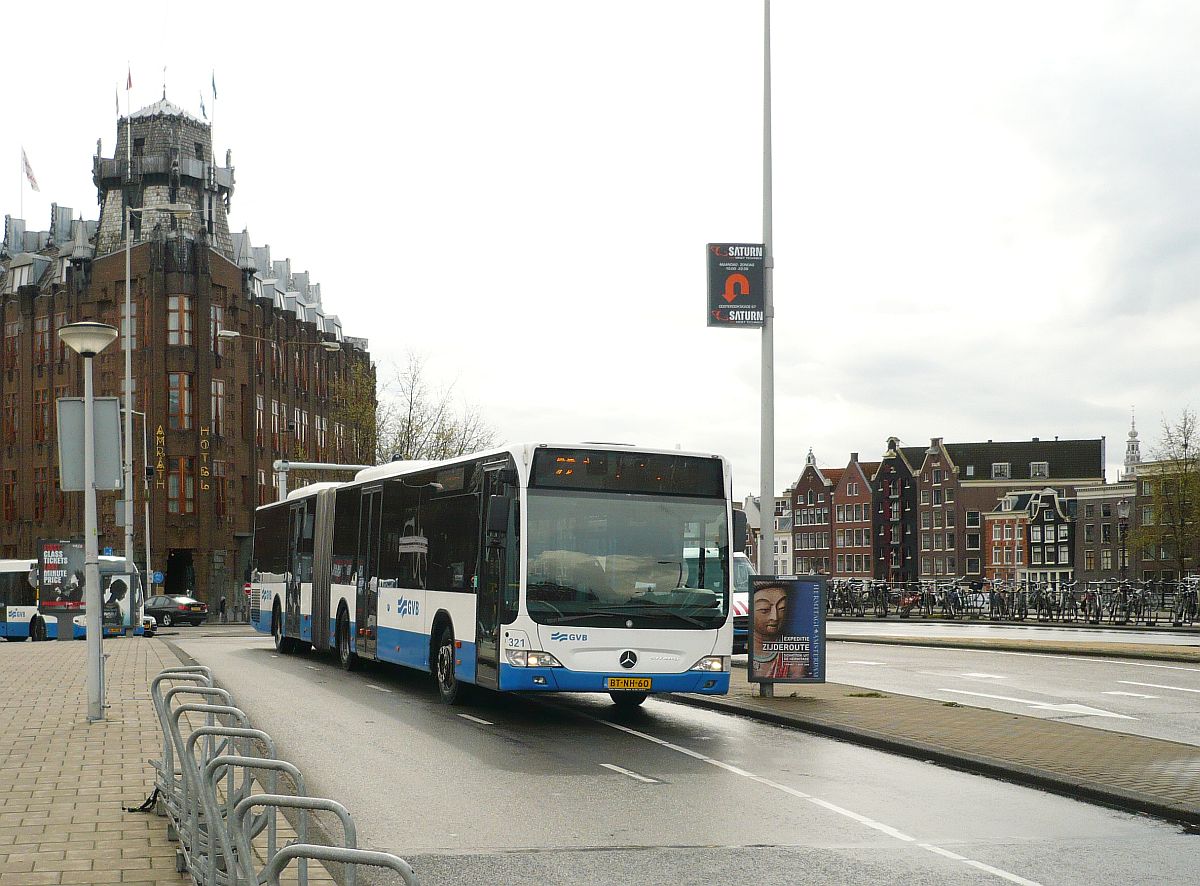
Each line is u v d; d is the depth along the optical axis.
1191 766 11.35
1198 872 7.76
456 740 13.61
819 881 7.47
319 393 87.88
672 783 10.93
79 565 36.88
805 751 12.95
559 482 14.76
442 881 7.43
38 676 21.12
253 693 18.61
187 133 79.69
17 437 77.62
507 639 14.50
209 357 73.12
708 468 15.28
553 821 9.24
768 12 20.06
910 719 14.79
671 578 14.84
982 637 34.88
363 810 9.64
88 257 74.94
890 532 133.75
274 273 97.62
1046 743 12.79
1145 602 44.62
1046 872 7.74
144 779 10.02
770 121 19.84
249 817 5.53
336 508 24.20
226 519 73.62
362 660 23.52
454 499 16.94
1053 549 115.44
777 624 17.31
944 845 8.50
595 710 16.77
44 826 8.20
